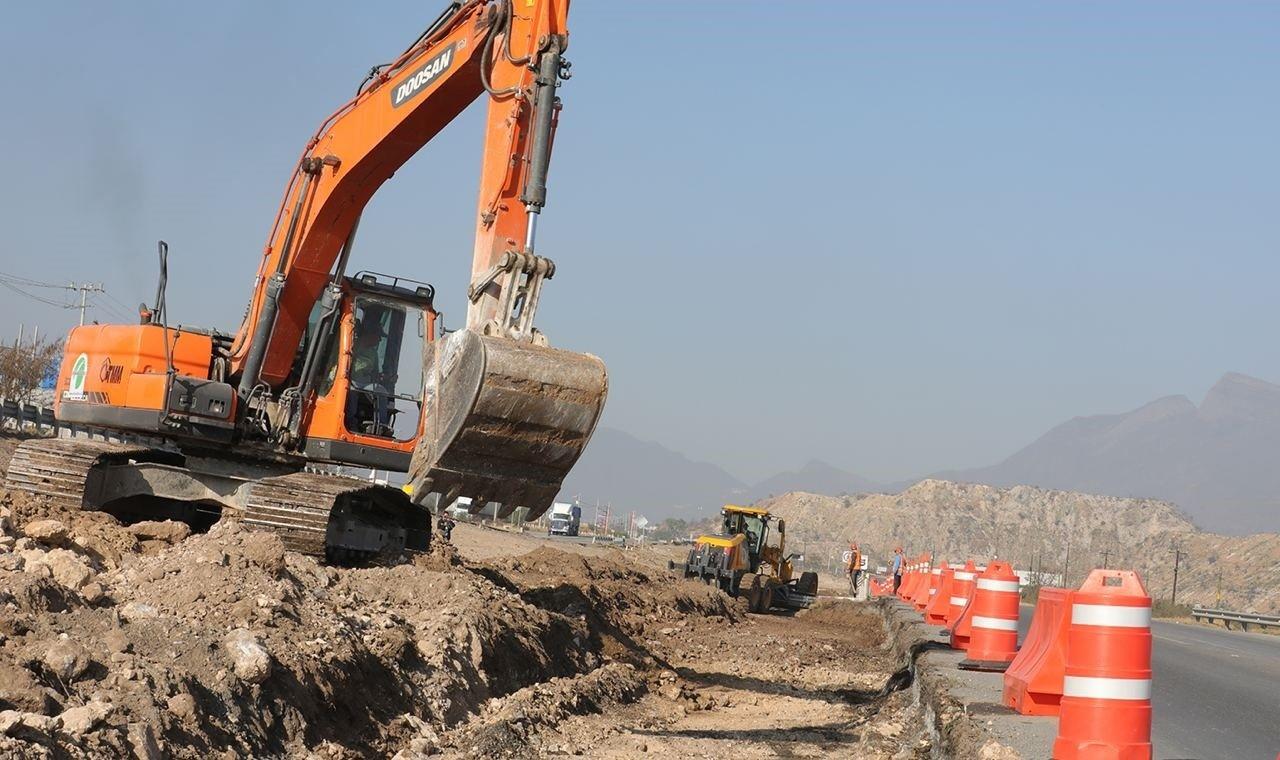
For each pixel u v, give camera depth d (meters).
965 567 17.84
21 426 37.50
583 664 15.16
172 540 12.78
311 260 14.56
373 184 14.16
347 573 13.21
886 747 11.67
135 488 15.23
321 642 9.94
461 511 58.50
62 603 8.59
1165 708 13.57
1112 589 7.86
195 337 15.25
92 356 15.49
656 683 15.88
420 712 10.65
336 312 15.07
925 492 193.25
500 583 18.22
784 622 31.09
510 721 11.05
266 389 15.10
